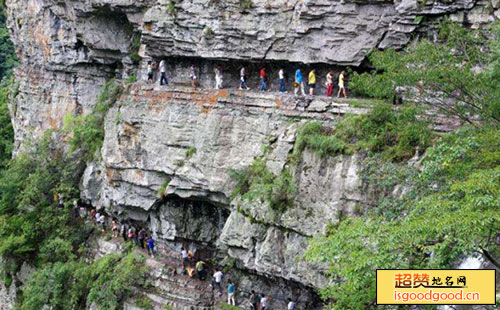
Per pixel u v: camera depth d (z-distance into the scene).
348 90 32.16
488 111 20.95
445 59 22.78
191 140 34.50
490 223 15.70
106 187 39.94
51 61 49.66
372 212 24.27
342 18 31.09
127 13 39.31
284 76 34.38
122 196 38.62
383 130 26.98
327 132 29.25
